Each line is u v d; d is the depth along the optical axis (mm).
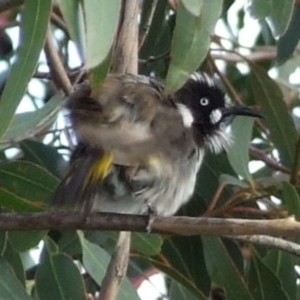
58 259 7406
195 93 7406
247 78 9836
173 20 8820
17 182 7488
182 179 6730
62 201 6109
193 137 7051
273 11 6312
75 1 5285
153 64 8797
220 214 8070
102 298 6977
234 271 7738
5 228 6285
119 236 7086
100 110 6281
